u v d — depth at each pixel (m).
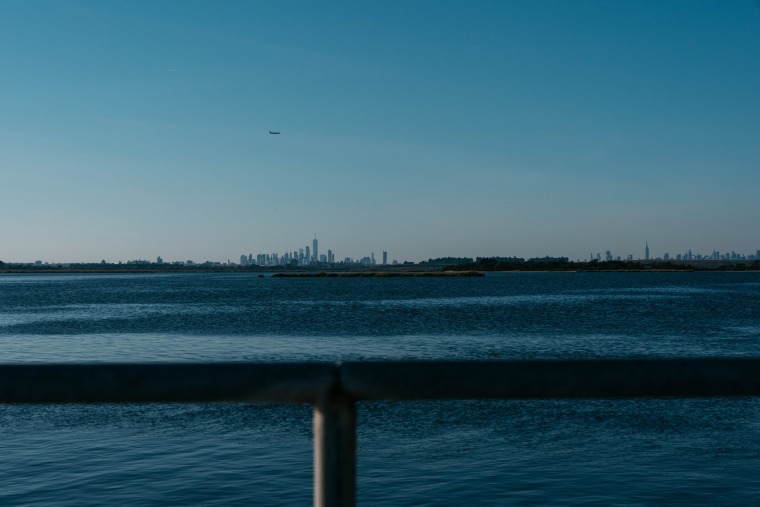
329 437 1.65
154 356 30.14
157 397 1.64
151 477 12.26
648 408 17.88
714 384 1.65
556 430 15.62
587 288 126.94
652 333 39.25
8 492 11.49
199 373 1.65
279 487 11.74
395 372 1.65
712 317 52.25
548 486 11.82
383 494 11.51
